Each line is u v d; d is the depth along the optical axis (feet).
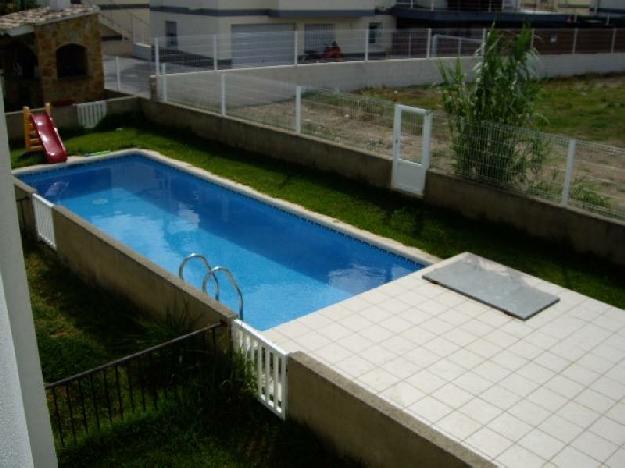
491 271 31.45
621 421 21.16
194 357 23.03
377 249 35.86
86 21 61.98
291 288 33.45
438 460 16.40
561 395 22.40
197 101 57.41
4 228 6.31
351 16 82.89
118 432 20.29
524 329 26.53
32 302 28.71
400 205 40.16
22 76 67.82
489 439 20.18
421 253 34.40
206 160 50.42
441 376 23.35
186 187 47.88
